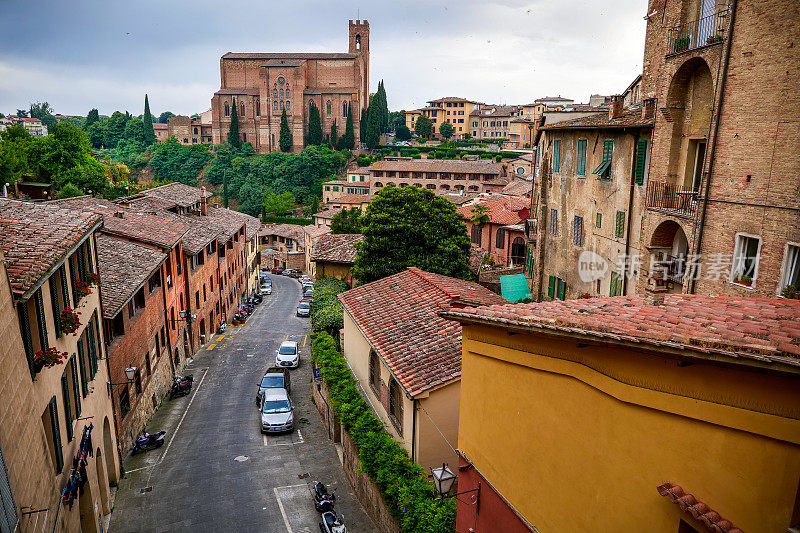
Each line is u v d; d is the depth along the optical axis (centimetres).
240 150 15588
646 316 839
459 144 15250
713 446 610
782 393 546
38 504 1099
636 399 697
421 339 1972
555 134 3012
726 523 586
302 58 16000
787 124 1472
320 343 2923
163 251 3250
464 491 1205
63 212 1669
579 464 820
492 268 4262
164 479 2247
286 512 2003
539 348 903
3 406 929
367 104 17225
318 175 14212
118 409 2341
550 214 3098
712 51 1738
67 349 1534
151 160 15750
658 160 2055
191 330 4044
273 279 8862
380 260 3603
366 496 1970
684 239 2017
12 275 1100
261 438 2659
